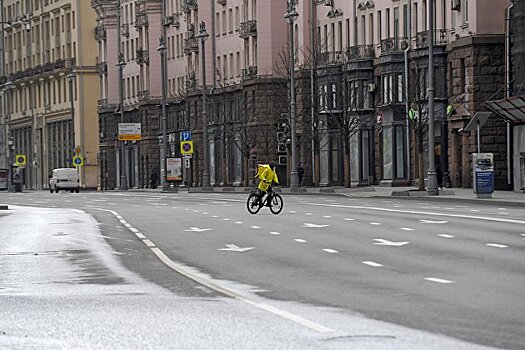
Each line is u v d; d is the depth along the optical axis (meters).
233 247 61.88
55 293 41.59
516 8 141.12
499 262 48.22
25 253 63.09
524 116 132.75
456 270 45.19
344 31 193.25
